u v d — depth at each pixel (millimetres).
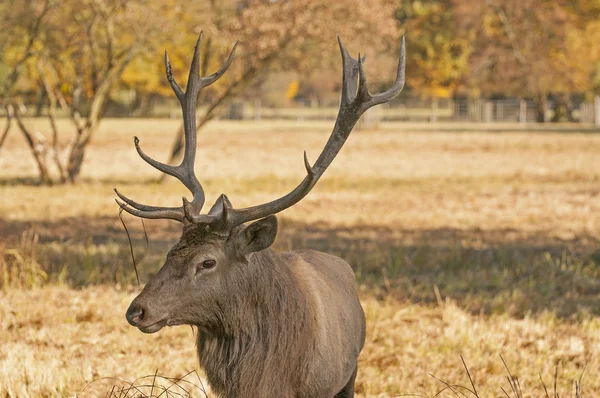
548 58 117750
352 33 42375
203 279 8961
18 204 34469
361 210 34688
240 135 92438
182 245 9023
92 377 13219
